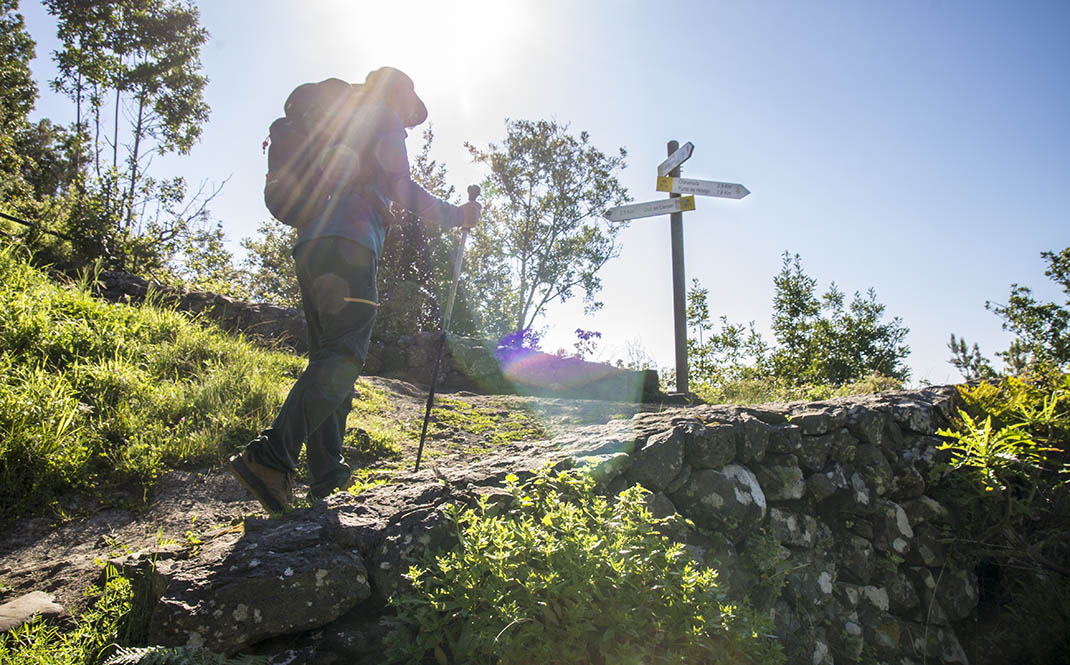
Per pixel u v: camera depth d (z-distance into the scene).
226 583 2.03
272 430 2.61
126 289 8.56
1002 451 3.61
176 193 11.66
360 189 2.80
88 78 21.80
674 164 8.59
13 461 3.38
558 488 2.71
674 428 3.15
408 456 4.74
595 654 2.04
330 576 2.12
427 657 2.08
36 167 22.38
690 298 16.08
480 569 2.09
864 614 3.24
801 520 3.27
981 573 3.71
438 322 18.16
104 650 2.02
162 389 4.75
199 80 23.33
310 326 2.94
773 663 2.24
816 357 19.55
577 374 9.70
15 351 4.75
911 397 4.18
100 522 3.27
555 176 28.47
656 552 2.27
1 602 2.45
